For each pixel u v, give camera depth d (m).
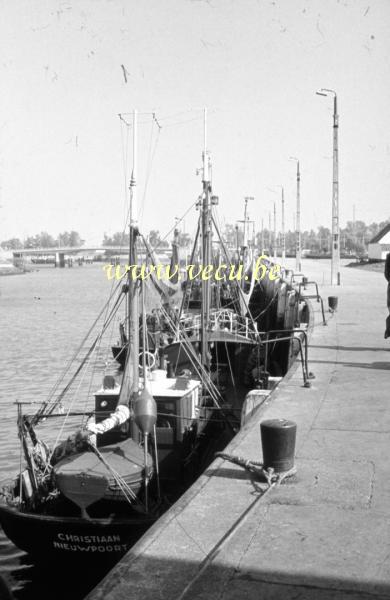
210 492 8.20
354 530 7.06
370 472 8.88
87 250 192.62
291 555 6.50
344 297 38.78
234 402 21.62
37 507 12.63
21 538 11.66
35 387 30.39
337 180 48.53
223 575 6.11
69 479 11.21
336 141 47.94
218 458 9.46
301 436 10.65
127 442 12.82
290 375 15.75
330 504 7.78
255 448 10.01
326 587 5.89
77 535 11.22
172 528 7.14
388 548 6.63
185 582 5.99
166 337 26.41
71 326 57.66
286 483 8.48
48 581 12.15
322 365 17.02
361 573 6.13
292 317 29.80
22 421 13.80
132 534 11.16
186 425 14.30
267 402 13.04
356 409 12.41
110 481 11.36
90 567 11.80
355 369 16.45
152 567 6.27
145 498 11.63
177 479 13.74
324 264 106.94
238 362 23.64
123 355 26.00
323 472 8.90
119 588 5.89
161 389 14.42
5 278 170.50
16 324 60.22
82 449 12.56
